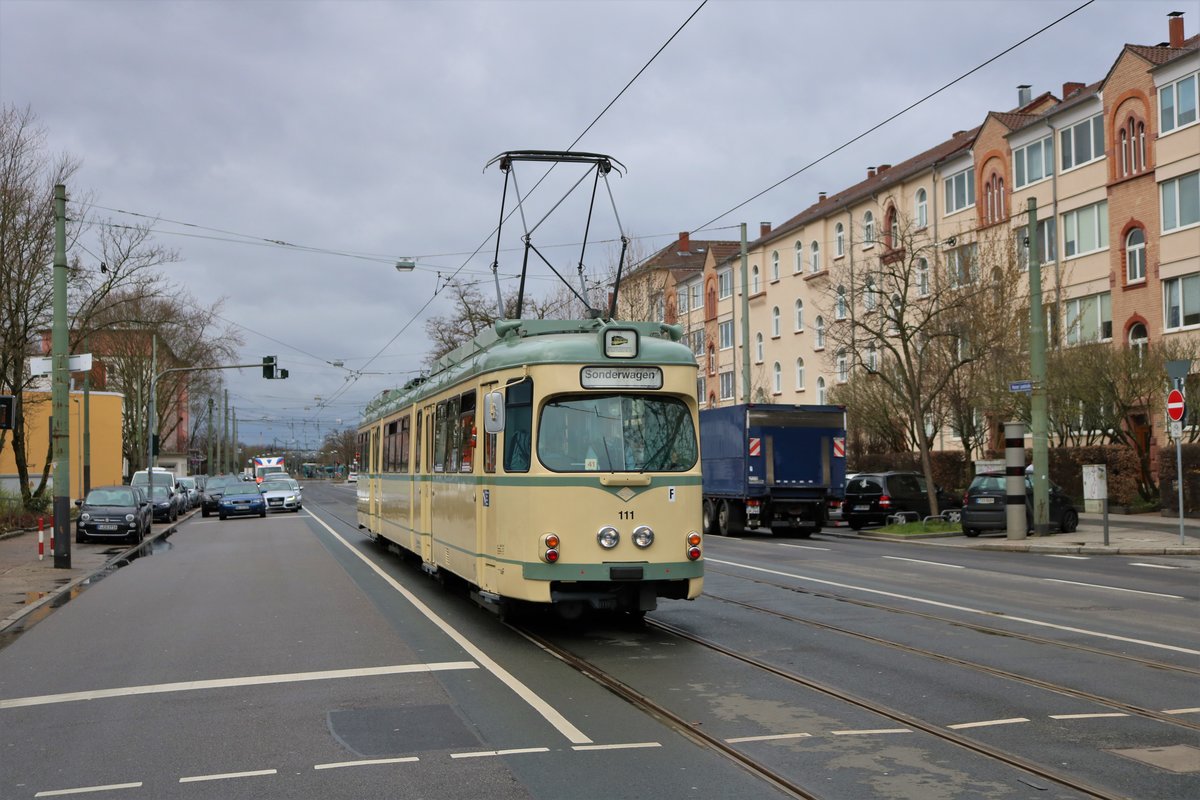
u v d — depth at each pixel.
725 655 10.52
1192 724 7.55
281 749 7.25
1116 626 12.08
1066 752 6.88
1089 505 32.62
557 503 11.15
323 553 24.44
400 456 20.00
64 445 22.34
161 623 13.56
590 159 15.50
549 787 6.26
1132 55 34.56
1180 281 32.97
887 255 36.84
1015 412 33.19
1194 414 29.17
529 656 10.63
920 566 19.75
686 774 6.50
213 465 109.75
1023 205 39.47
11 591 17.84
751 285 60.03
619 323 11.85
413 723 7.89
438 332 52.03
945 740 7.22
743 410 28.64
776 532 31.56
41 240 35.75
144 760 7.07
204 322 62.47
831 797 6.02
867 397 39.38
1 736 7.85
